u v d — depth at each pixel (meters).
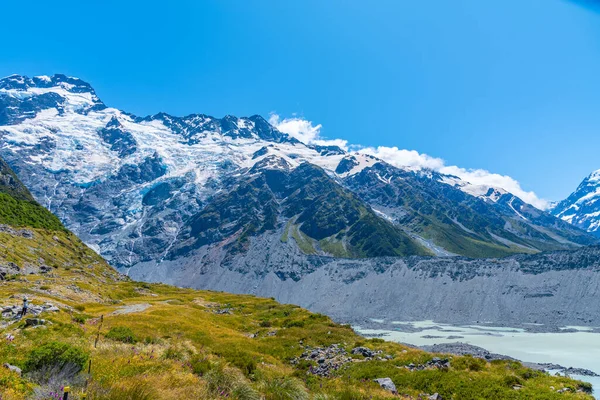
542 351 114.94
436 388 29.30
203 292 141.75
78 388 13.98
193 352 28.47
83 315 45.94
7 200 163.50
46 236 139.88
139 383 14.92
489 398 26.31
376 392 26.80
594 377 77.69
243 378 20.34
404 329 169.88
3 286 58.81
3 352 20.52
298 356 44.53
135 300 85.25
